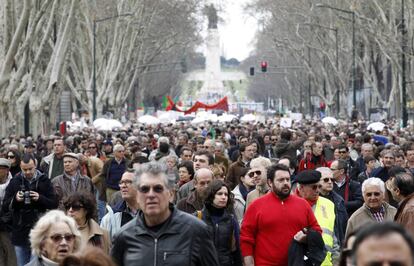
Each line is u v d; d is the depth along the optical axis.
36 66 56.41
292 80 174.88
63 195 21.66
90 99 92.44
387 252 6.27
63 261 8.45
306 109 162.62
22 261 18.88
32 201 18.72
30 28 49.03
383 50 78.88
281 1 116.31
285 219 14.73
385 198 18.25
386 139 41.72
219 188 14.71
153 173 10.74
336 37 102.12
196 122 80.00
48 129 67.62
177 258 10.69
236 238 14.81
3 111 53.66
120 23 94.88
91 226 14.40
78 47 94.06
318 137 37.31
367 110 117.31
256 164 18.20
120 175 25.56
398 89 88.88
